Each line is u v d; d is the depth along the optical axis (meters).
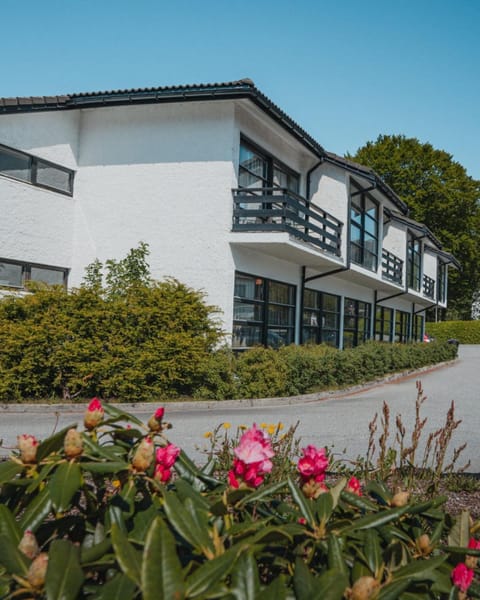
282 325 17.30
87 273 14.95
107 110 15.31
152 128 14.90
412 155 48.09
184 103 14.60
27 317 11.12
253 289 15.54
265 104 14.00
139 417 9.82
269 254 16.05
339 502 2.22
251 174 15.64
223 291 14.11
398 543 1.89
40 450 1.94
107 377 11.20
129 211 14.98
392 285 25.03
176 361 11.67
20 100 13.46
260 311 15.92
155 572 1.35
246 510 2.12
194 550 1.67
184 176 14.57
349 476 4.82
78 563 1.43
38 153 14.33
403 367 22.92
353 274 20.64
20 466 1.93
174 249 14.54
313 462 2.08
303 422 9.84
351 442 8.12
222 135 14.32
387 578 1.73
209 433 5.27
